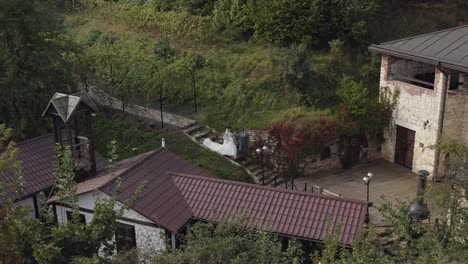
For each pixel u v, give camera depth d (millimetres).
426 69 27672
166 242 16547
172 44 32438
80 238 13375
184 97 29641
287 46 31000
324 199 17859
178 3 34719
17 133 26781
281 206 17953
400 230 15797
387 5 34062
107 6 37750
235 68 29844
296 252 15016
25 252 12766
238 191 18703
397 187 24938
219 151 26031
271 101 28141
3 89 26266
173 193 19016
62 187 14922
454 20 33812
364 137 27141
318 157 26078
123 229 18375
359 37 31297
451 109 24844
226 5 33125
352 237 16500
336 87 28844
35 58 26578
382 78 27062
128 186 18562
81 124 28688
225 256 13336
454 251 14250
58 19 28125
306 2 30906
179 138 26984
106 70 31250
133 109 29688
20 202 20172
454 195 16188
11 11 25562
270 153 25719
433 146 21938
